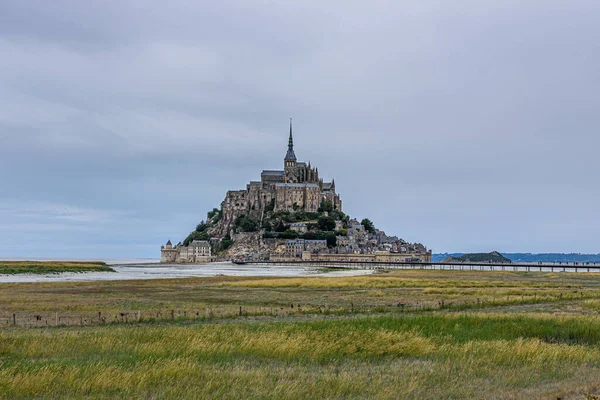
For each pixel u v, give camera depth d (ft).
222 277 541.75
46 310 229.45
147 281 456.04
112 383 92.53
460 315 182.50
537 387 92.07
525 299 263.49
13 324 187.73
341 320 175.63
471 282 413.18
